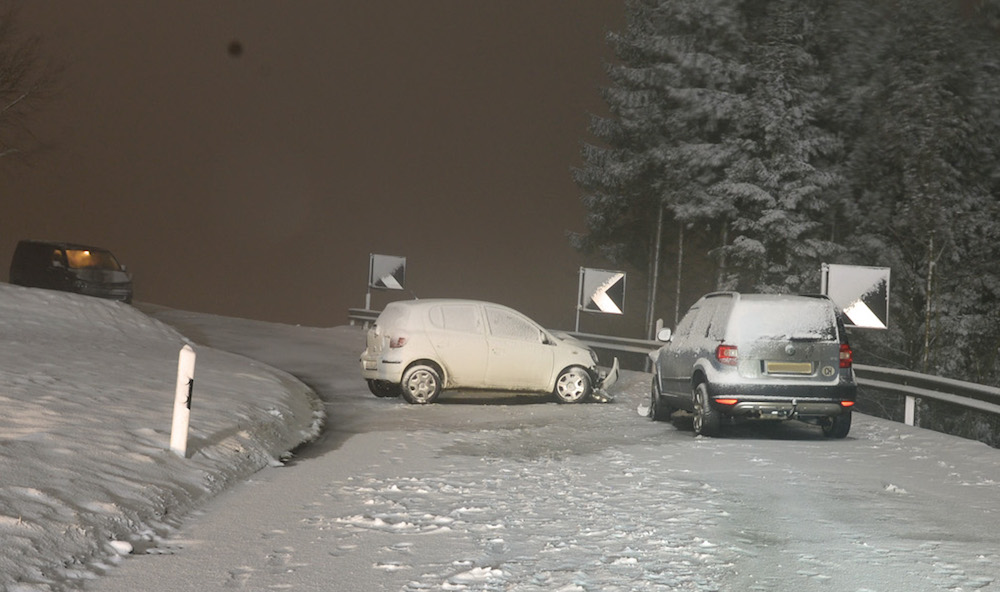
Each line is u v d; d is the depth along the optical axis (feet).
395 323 59.36
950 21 118.93
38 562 20.25
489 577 20.52
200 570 21.26
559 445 42.19
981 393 49.01
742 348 44.47
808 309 45.03
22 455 27.63
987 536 24.82
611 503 28.71
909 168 118.62
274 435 41.37
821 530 25.34
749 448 41.52
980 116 118.52
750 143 124.16
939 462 38.34
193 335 95.86
